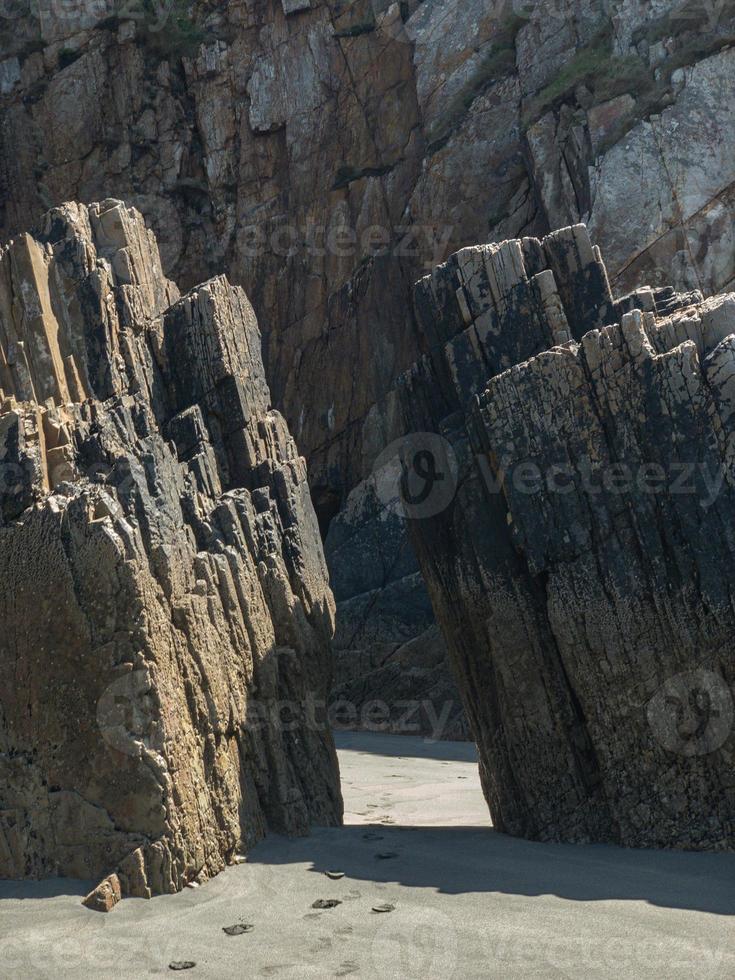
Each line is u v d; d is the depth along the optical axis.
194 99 21.02
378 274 19.31
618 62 16.88
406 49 19.53
